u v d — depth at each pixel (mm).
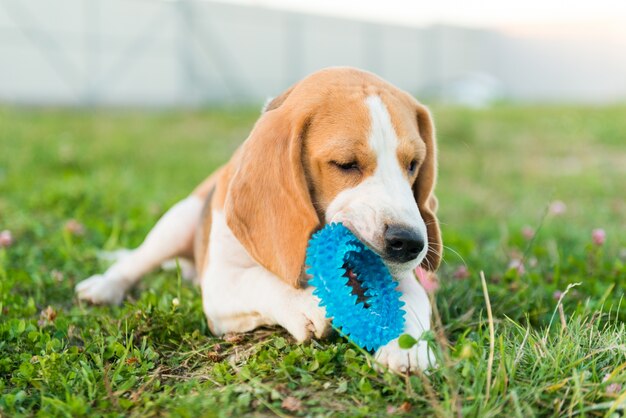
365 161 938
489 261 1239
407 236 896
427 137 1009
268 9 6141
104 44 5375
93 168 2223
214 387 888
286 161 938
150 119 3967
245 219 947
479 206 1866
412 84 7270
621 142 3154
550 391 843
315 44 6469
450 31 7594
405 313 905
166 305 1044
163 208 1566
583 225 1562
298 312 932
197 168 2320
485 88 6316
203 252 1105
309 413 834
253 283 979
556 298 1060
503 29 8133
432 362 875
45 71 5176
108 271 1198
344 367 893
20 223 1434
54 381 894
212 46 5895
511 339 944
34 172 2076
